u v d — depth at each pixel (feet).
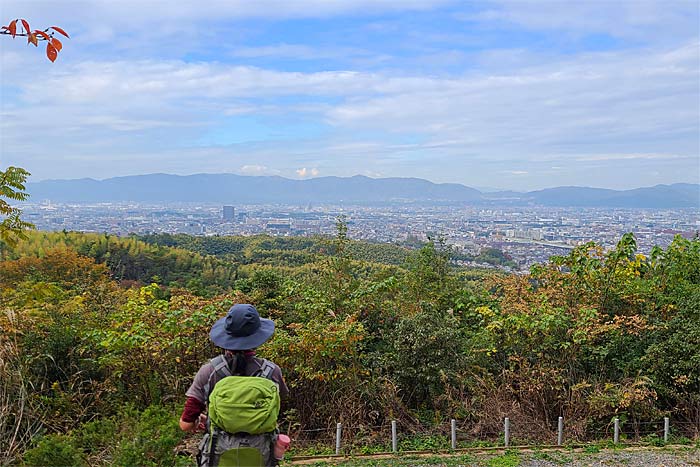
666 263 35.88
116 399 24.97
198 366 26.91
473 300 37.37
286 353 27.78
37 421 20.99
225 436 9.91
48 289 24.90
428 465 23.68
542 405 29.91
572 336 31.12
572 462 24.09
